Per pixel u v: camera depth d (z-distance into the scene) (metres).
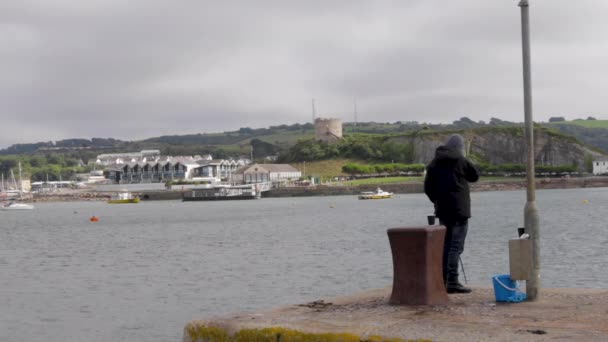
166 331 24.48
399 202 140.00
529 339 8.05
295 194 194.50
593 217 76.12
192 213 120.56
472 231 61.59
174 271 40.22
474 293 12.20
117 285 35.47
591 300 10.88
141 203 191.12
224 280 35.56
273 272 37.88
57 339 23.91
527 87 11.30
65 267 44.72
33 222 109.44
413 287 10.85
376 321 9.44
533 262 11.04
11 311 28.78
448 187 12.20
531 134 11.27
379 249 48.06
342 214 101.12
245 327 9.39
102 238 70.06
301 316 10.02
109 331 24.78
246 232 70.75
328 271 37.34
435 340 8.18
